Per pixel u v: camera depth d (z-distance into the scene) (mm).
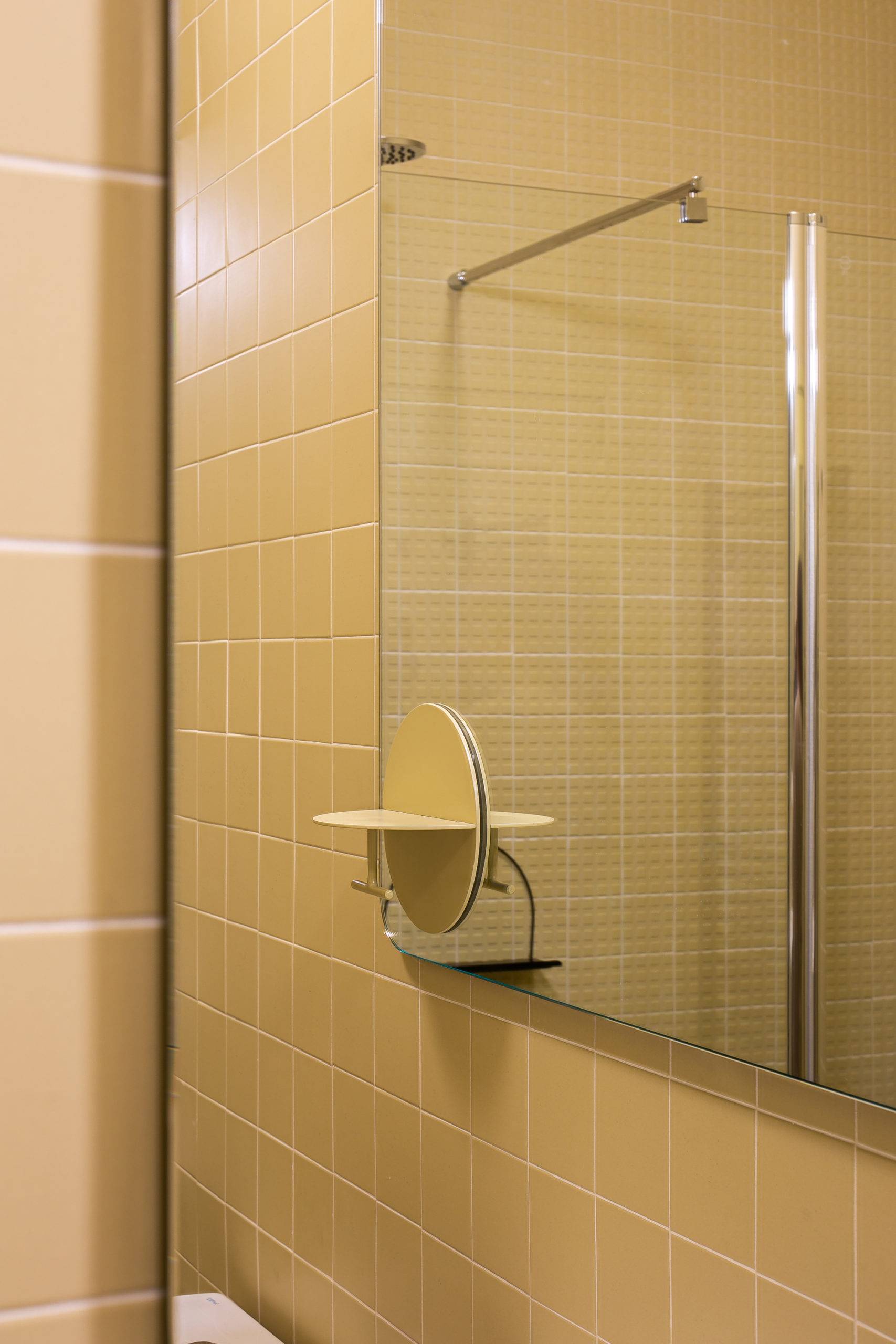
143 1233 333
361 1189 1496
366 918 1486
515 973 1177
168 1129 336
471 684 1241
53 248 328
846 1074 833
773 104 896
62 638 329
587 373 1092
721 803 946
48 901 327
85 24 331
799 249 876
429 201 1308
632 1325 1084
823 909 847
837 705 836
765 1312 949
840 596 834
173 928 337
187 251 1969
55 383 328
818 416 854
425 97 1317
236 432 1798
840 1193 885
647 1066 1066
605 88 1069
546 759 1137
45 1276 324
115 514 333
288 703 1658
